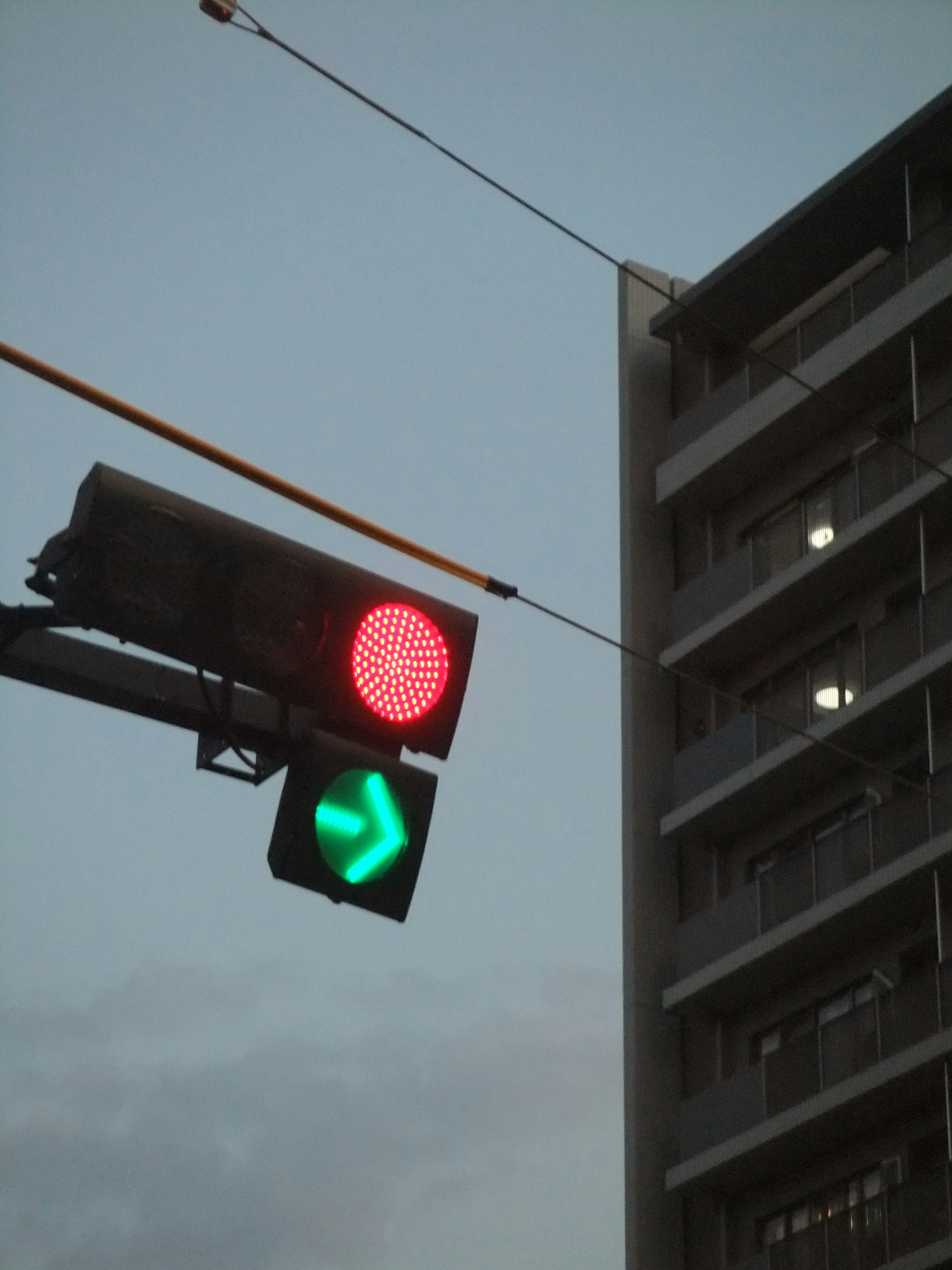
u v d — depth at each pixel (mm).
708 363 47219
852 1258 36219
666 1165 40281
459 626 9656
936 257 41469
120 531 8797
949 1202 35219
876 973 38562
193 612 8961
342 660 9383
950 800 37625
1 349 10297
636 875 42438
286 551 9250
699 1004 41062
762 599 42406
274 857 9312
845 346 42531
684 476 45375
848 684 40875
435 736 9578
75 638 9133
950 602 39188
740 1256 39125
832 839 39719
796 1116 37812
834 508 42375
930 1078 36531
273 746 9383
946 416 40438
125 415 10688
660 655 44656
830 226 43688
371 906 9375
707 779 42438
